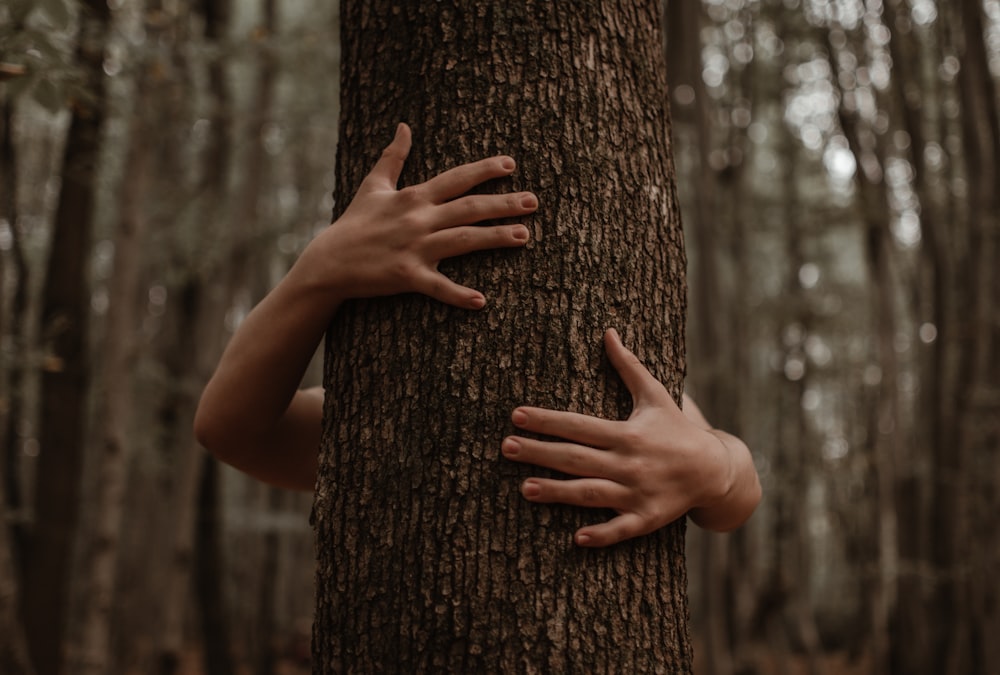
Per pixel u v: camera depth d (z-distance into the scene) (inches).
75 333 204.4
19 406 206.4
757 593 377.4
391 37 49.5
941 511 272.8
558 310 44.4
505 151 46.1
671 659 44.1
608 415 44.3
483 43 47.4
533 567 41.5
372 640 42.1
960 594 264.1
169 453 303.3
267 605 447.2
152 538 430.6
